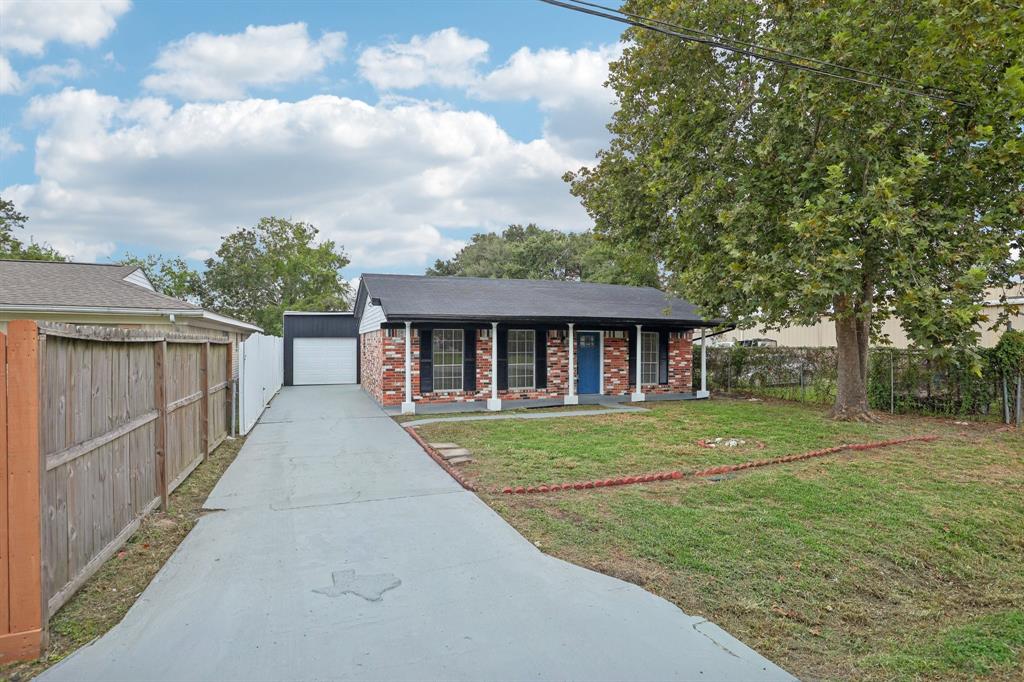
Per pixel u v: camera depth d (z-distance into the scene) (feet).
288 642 10.02
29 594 9.61
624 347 53.42
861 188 30.07
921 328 25.17
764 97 33.40
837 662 10.19
